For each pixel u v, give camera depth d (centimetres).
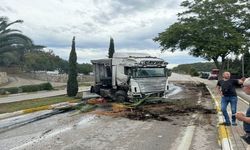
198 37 3719
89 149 999
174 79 6309
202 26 3747
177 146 1020
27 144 1079
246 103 2003
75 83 2798
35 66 7375
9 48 4906
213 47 3569
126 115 1700
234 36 3628
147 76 2206
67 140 1130
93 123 1484
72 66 2792
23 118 1672
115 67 2366
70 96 2781
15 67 6300
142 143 1068
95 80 2698
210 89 3362
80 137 1178
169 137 1155
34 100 2477
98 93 2641
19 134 1259
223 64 3956
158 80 2241
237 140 984
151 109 1906
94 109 1983
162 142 1078
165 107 1986
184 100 2353
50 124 1480
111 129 1327
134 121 1519
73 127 1388
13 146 1055
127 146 1030
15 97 2773
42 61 7625
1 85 4438
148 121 1511
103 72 2552
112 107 2061
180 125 1393
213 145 1025
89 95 2817
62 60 8319
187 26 3756
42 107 2041
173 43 3956
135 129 1319
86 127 1384
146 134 1214
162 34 4047
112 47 4150
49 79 5903
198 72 8462
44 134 1245
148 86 2202
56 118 1662
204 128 1312
